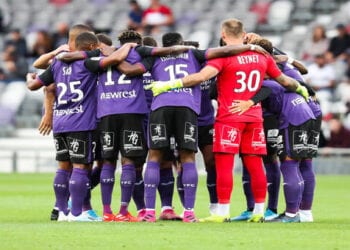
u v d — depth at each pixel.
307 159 34.84
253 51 32.91
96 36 34.59
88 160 33.38
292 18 92.75
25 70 89.06
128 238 26.70
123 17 95.81
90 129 33.28
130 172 33.16
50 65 33.81
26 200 45.78
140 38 34.00
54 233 27.75
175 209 40.72
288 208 33.78
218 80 33.06
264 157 35.16
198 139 35.47
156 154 32.72
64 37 87.50
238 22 33.31
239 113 32.72
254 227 30.22
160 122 32.22
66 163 34.34
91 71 33.00
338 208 41.69
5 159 78.75
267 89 33.06
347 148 71.94
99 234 27.58
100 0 98.50
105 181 33.41
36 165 78.44
